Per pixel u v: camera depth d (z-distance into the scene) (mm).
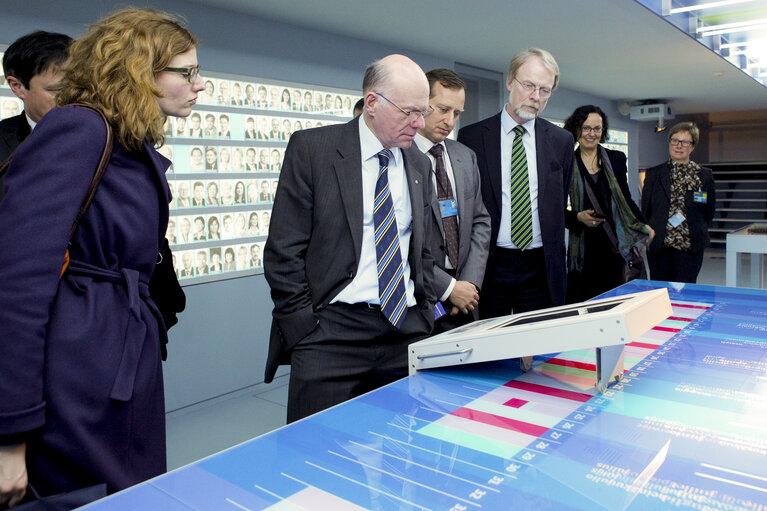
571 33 4594
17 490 994
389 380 1796
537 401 1132
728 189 14078
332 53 4293
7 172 1039
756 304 1920
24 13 2799
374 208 1734
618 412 1060
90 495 1014
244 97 3705
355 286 1723
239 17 3660
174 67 1193
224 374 3750
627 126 9555
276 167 3955
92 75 1119
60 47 1721
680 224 4285
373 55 4652
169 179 3350
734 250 3881
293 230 1774
